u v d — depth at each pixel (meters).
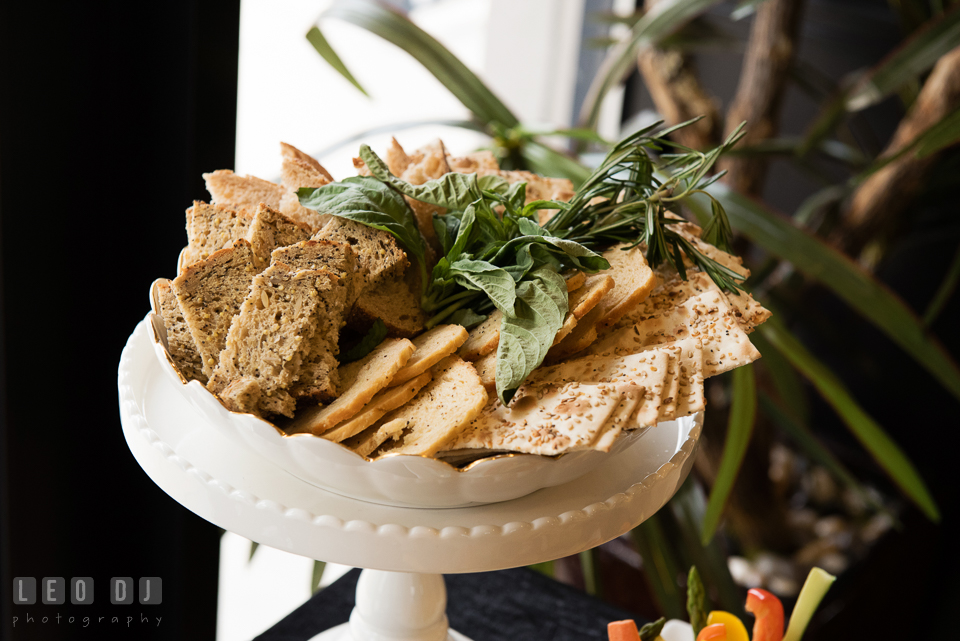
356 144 1.42
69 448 0.83
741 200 0.95
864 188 1.27
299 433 0.47
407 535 0.46
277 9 1.23
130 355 0.57
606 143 0.93
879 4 1.42
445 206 0.52
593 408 0.46
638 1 1.66
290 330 0.48
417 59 0.97
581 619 0.76
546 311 0.48
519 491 0.48
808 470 1.54
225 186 0.57
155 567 0.91
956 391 0.96
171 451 0.49
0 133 0.70
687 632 0.66
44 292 0.77
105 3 0.75
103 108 0.78
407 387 0.49
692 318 0.52
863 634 1.30
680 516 1.05
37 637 0.83
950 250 1.44
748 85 1.29
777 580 1.29
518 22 1.69
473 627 0.75
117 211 0.82
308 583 1.42
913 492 0.97
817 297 1.36
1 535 0.79
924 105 1.17
